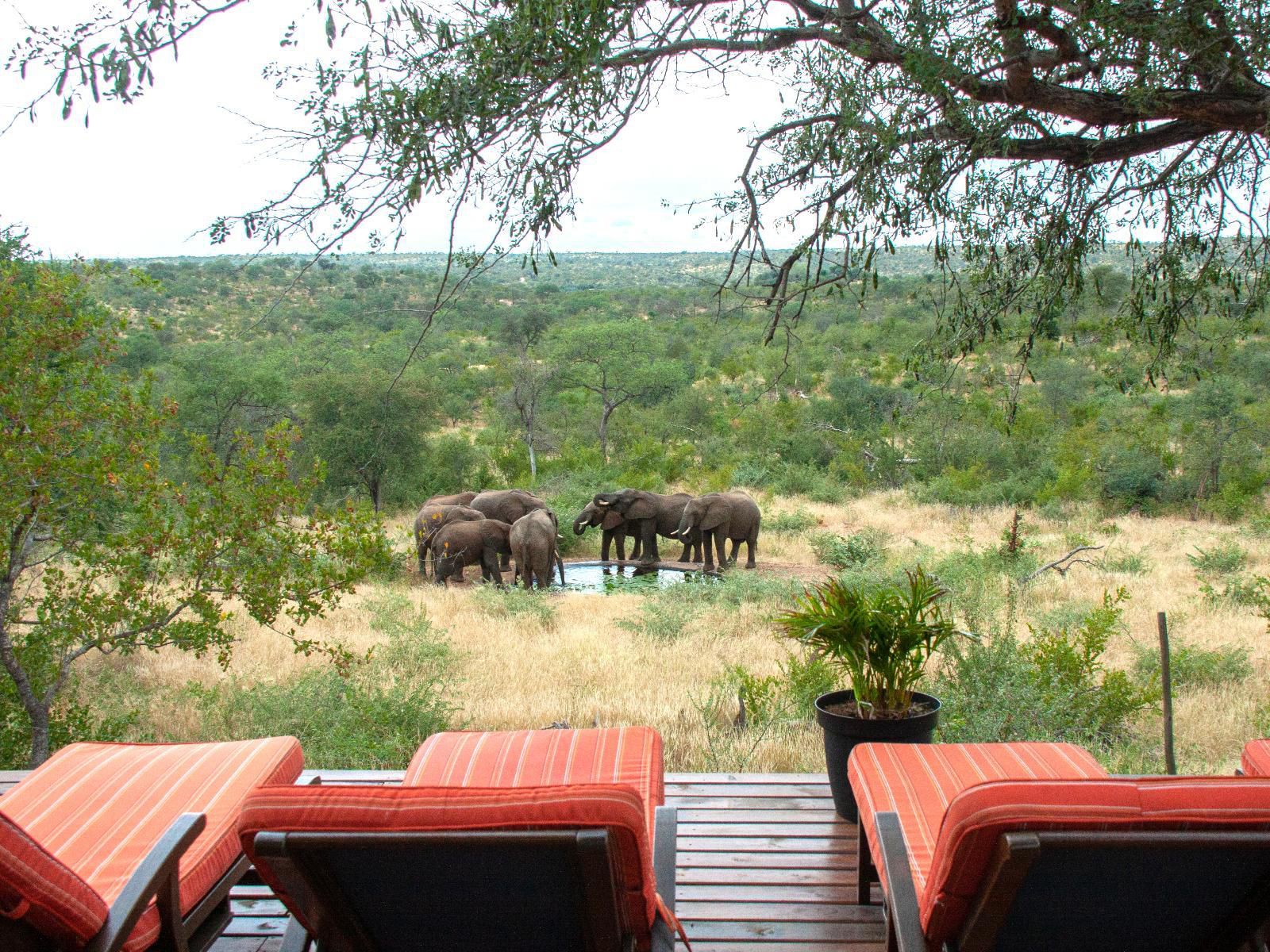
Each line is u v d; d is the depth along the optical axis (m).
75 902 2.22
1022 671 7.64
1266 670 10.91
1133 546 20.41
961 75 3.40
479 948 2.55
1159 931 2.48
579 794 2.21
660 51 3.47
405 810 2.23
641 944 2.61
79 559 8.27
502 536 19.75
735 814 4.68
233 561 8.69
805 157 3.80
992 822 2.22
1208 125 3.72
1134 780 2.25
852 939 3.61
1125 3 3.30
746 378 44.44
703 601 15.16
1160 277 4.59
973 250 4.11
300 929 2.73
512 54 3.03
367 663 10.11
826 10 3.63
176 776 3.58
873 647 4.71
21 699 8.10
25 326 7.68
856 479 30.88
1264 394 26.81
